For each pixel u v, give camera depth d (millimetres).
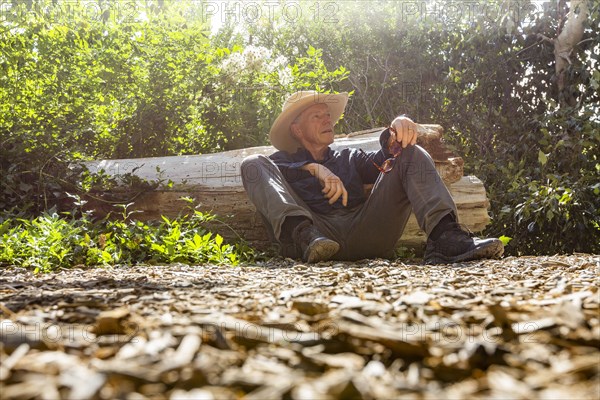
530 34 7609
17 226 4602
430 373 953
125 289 2178
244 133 6648
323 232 4410
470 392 836
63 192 5281
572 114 7160
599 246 6770
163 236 4277
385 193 4258
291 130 4844
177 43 6543
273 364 989
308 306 1498
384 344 1065
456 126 7707
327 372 953
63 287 2355
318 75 6941
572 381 882
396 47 7934
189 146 6879
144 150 6637
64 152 5484
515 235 6848
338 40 8086
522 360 1010
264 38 8156
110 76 6387
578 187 6477
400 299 1625
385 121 7961
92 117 6391
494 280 2553
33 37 6363
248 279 2668
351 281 2572
